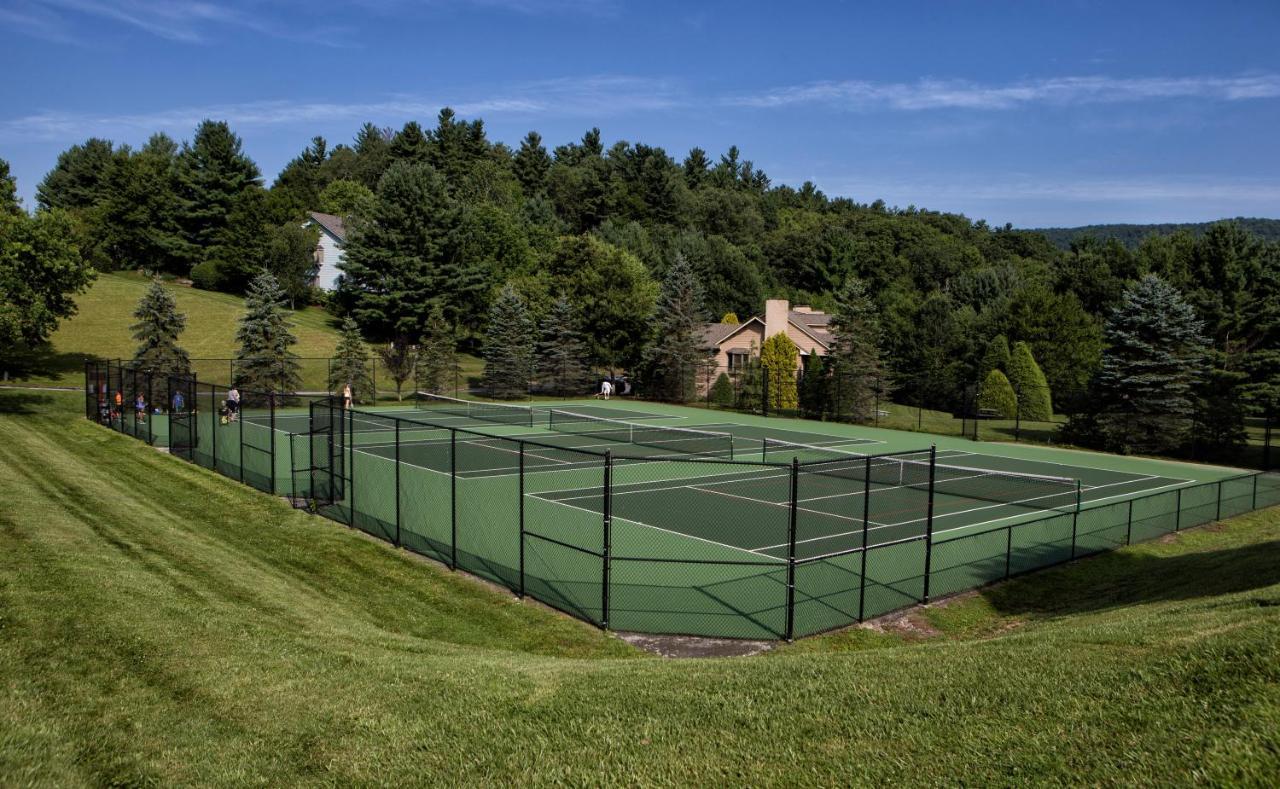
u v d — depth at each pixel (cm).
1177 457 3900
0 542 1325
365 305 7200
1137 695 706
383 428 3981
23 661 857
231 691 848
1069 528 2255
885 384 5159
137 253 8938
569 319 6147
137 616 1052
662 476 2906
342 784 661
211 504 2209
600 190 11850
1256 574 1566
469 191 11088
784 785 621
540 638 1345
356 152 14975
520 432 4075
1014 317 6775
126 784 653
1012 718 696
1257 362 5738
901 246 11594
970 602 1623
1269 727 602
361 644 1128
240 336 5097
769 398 5566
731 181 16875
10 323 3341
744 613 1478
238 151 9181
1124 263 8088
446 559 1761
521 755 698
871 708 754
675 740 714
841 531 2125
